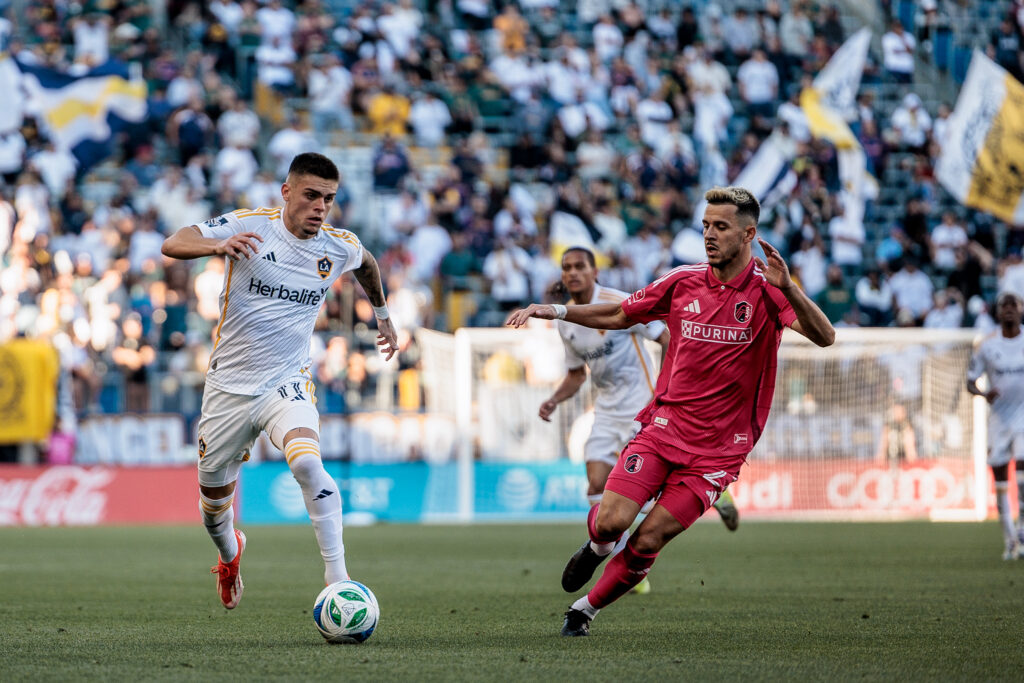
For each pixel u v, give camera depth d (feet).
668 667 39.50
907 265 176.76
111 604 62.54
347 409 145.18
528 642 46.42
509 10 203.92
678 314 47.21
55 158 170.40
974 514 144.77
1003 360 95.50
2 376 134.10
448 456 145.07
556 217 173.47
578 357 71.92
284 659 41.24
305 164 48.21
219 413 49.42
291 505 143.74
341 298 153.07
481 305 168.55
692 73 199.62
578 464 146.92
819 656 42.57
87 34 182.70
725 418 46.75
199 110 174.50
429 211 174.40
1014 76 207.92
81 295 147.74
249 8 187.21
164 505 140.87
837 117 190.39
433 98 190.39
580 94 193.57
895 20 211.82
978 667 39.96
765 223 182.70
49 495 137.80
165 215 164.25
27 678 37.22
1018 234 194.70
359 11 194.49
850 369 146.20
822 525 131.13
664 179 186.09
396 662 40.45
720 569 82.58
